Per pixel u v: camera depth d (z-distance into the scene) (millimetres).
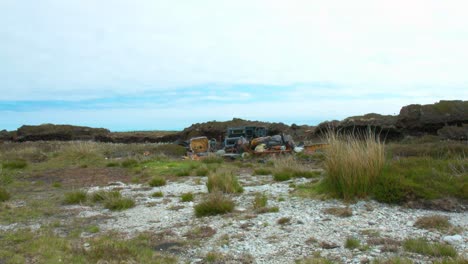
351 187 8102
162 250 5711
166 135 48906
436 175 8219
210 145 27172
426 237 5625
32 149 23297
